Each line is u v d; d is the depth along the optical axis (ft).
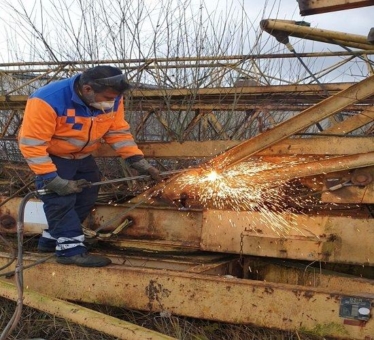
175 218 12.83
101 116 11.98
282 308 9.86
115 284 11.09
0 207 14.42
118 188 17.56
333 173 12.14
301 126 12.19
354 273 12.60
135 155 12.92
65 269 11.51
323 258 11.29
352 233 11.13
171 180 13.28
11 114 21.09
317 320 9.62
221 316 10.28
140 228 13.16
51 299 10.67
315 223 11.44
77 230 11.69
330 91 18.80
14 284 11.46
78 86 11.39
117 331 9.46
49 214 11.80
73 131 11.80
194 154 15.30
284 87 18.90
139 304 10.89
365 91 11.53
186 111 19.75
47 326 11.46
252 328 10.87
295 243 11.51
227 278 10.41
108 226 13.51
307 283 12.00
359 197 11.80
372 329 9.25
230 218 12.08
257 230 11.82
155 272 10.79
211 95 19.60
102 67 11.25
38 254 12.77
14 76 24.48
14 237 15.15
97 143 12.89
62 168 12.32
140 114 20.06
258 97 19.95
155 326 11.19
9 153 22.48
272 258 12.55
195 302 10.45
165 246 12.80
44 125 11.25
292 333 10.39
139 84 20.12
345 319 9.43
